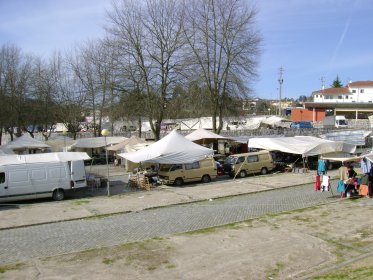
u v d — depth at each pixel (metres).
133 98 42.38
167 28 41.22
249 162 30.58
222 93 42.50
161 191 24.66
